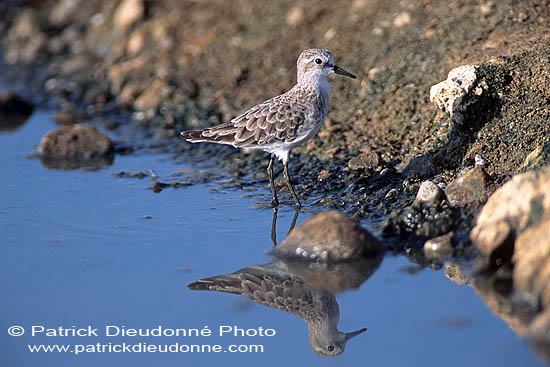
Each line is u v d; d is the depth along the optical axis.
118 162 15.53
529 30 14.04
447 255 10.29
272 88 17.12
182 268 10.46
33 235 11.70
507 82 12.90
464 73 12.80
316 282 10.05
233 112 16.94
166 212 12.60
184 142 16.56
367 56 16.30
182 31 20.53
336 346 8.45
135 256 10.88
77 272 10.37
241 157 15.33
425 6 16.39
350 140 14.52
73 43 23.56
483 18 14.98
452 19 15.48
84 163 15.52
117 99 19.48
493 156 12.28
